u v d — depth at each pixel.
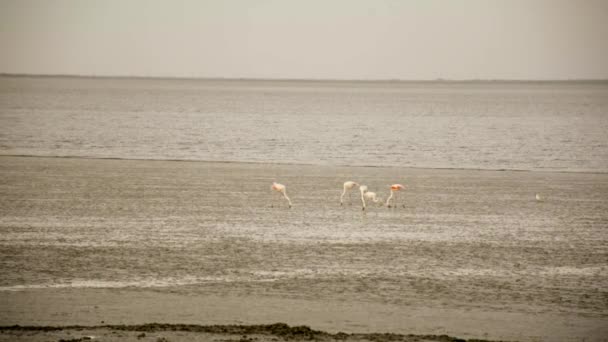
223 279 76.06
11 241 92.06
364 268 80.75
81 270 78.94
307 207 117.12
